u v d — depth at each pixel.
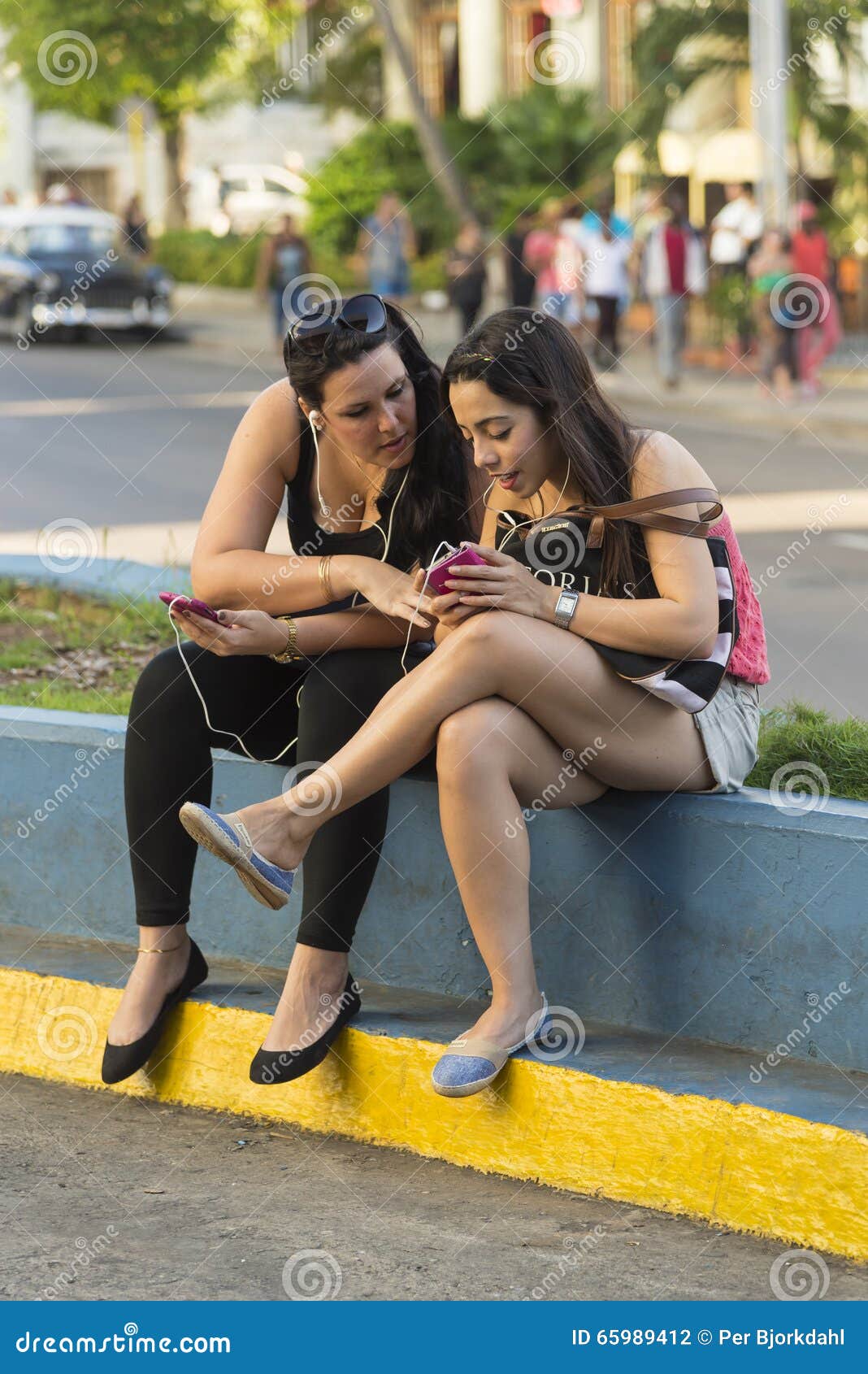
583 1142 3.44
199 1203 3.41
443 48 33.44
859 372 20.30
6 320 26.28
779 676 7.45
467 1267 3.16
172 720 3.81
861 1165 3.12
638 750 3.56
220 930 4.28
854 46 22.70
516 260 23.17
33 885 4.54
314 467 3.98
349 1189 3.47
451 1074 3.47
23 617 6.96
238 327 26.83
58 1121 3.81
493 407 3.49
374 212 30.91
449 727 3.43
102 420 17.09
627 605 3.47
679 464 3.55
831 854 3.45
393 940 4.03
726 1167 3.27
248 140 39.03
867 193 23.05
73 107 33.44
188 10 30.53
